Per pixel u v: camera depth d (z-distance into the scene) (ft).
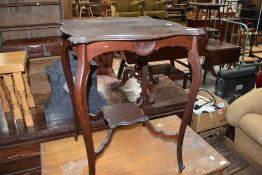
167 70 10.03
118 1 18.21
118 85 6.89
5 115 5.68
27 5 9.78
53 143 4.96
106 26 3.78
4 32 10.30
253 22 17.75
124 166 4.41
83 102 3.18
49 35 11.05
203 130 6.79
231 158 6.13
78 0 24.11
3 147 4.99
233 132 6.37
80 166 4.36
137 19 4.61
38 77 7.67
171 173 4.30
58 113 5.39
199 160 4.62
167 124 5.73
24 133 5.07
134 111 4.39
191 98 3.84
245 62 10.34
